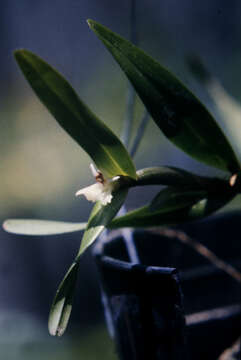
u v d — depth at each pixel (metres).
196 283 0.38
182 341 0.28
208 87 0.40
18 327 0.70
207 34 1.08
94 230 0.28
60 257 0.84
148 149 0.92
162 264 0.38
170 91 0.30
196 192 0.31
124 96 1.08
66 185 0.97
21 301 0.81
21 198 0.95
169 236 0.37
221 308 0.38
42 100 0.28
